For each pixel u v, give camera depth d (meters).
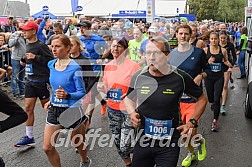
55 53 3.79
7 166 4.61
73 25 10.48
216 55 6.00
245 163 4.77
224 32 7.62
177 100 3.02
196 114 3.15
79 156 4.93
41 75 4.97
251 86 6.49
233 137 5.86
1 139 5.69
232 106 8.08
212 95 6.24
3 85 9.61
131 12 17.55
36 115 7.21
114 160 4.84
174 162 2.98
